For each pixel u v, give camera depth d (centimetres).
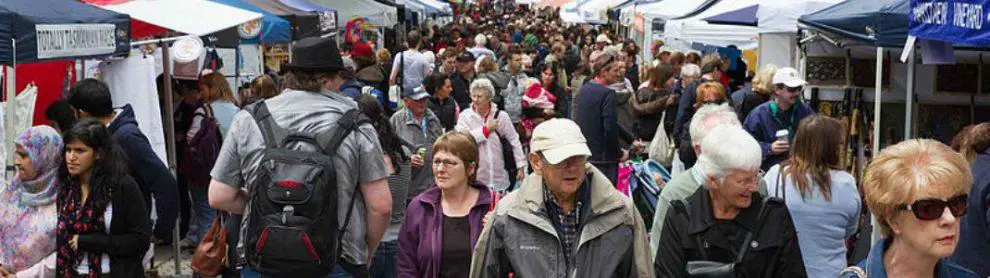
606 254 421
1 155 637
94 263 568
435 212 553
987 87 882
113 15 731
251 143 480
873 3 750
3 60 600
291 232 460
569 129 425
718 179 428
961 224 529
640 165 714
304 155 471
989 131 531
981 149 535
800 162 505
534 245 425
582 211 429
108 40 720
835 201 502
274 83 955
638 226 433
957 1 607
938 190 293
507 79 1414
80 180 570
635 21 2056
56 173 575
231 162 489
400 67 1471
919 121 893
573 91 1822
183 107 964
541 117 1178
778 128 790
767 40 1142
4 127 652
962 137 562
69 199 568
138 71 819
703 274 423
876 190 304
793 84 774
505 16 6656
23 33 611
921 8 655
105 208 565
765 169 776
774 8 1045
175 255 906
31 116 723
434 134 859
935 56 708
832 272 504
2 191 623
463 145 553
